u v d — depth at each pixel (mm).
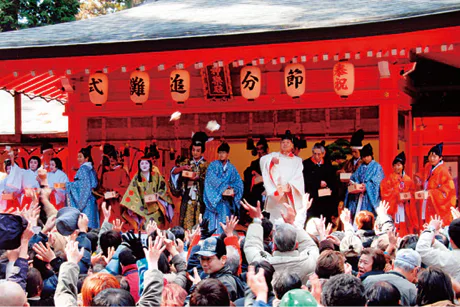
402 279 5367
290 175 12516
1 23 29328
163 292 4762
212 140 14820
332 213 12938
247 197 13758
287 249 5773
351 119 14289
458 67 14969
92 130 15938
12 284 4012
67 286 4871
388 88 13867
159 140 15539
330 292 4250
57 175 14805
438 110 15281
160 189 13586
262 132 14891
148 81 13148
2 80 14281
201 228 8648
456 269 6133
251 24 12070
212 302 4078
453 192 12492
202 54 11875
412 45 10523
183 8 16219
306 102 14484
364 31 10531
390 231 7012
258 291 3926
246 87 12695
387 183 12594
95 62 12523
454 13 9664
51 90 17188
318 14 12234
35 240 6789
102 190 14273
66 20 30562
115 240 7098
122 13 16484
